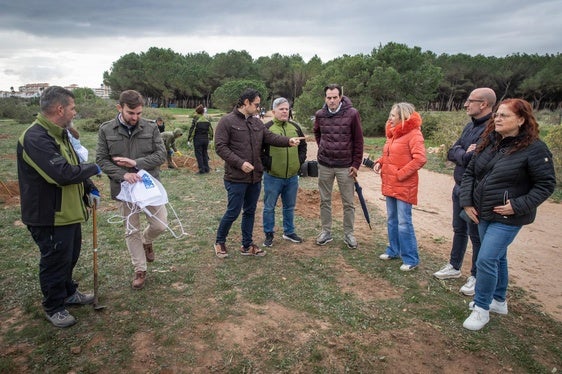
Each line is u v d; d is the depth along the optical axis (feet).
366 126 77.97
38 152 9.90
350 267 15.48
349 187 17.13
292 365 9.68
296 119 87.71
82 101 130.11
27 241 17.71
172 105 249.34
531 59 204.44
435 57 207.92
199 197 26.58
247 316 11.68
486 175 10.93
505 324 11.81
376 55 82.02
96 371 9.38
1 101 115.24
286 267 15.26
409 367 9.75
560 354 10.48
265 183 17.02
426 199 29.17
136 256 13.11
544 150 10.12
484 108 12.85
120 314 11.70
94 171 10.63
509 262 17.42
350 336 10.86
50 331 10.85
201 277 14.19
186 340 10.51
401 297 13.15
